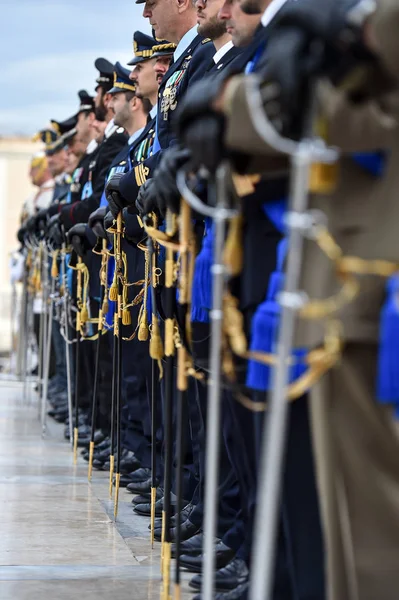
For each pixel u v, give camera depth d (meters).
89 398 18.73
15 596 8.96
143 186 9.34
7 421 22.12
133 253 13.55
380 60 5.21
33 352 29.89
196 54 10.82
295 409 6.90
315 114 5.19
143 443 14.48
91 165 17.11
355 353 5.53
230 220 6.52
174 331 8.62
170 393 8.45
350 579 5.91
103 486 14.37
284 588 7.48
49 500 13.33
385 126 5.27
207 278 8.12
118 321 12.16
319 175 5.10
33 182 26.56
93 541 11.09
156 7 13.23
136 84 14.69
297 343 5.58
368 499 5.61
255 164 6.14
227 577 8.56
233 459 8.64
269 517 5.06
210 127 5.93
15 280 30.83
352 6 5.34
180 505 7.69
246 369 7.07
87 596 8.96
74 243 15.79
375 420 5.53
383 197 5.41
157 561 10.22
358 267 5.35
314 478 6.93
